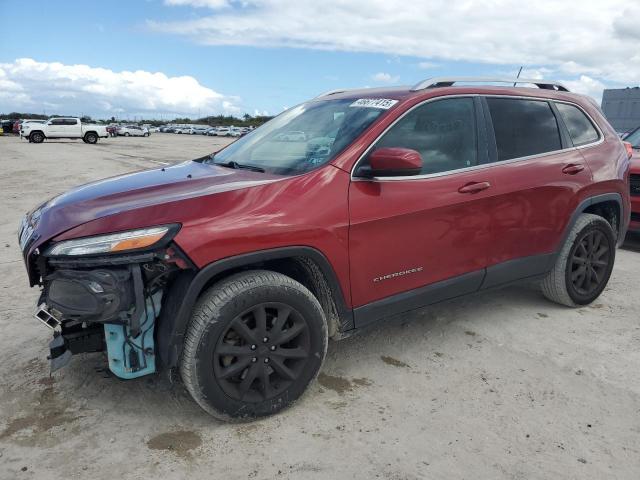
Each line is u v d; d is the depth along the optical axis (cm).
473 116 358
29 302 452
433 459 249
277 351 278
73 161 1991
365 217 295
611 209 455
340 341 377
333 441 263
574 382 320
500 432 270
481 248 353
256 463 247
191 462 248
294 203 276
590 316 423
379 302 313
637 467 245
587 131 434
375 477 238
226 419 272
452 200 330
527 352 359
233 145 404
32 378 322
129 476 238
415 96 334
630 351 361
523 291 481
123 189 297
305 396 304
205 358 257
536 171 377
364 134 308
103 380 320
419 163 281
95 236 247
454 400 300
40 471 241
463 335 386
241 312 262
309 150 322
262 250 264
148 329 263
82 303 239
